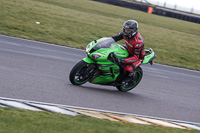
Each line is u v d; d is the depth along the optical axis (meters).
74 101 14.57
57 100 14.16
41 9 50.56
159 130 11.43
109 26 50.47
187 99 19.88
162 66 32.28
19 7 47.44
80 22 47.38
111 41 17.77
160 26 67.25
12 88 14.53
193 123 14.84
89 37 40.09
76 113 12.56
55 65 22.39
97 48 17.11
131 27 17.11
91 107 14.20
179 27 74.00
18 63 20.41
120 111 14.53
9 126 8.65
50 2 67.25
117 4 97.12
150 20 75.50
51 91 15.40
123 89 18.88
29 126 8.96
